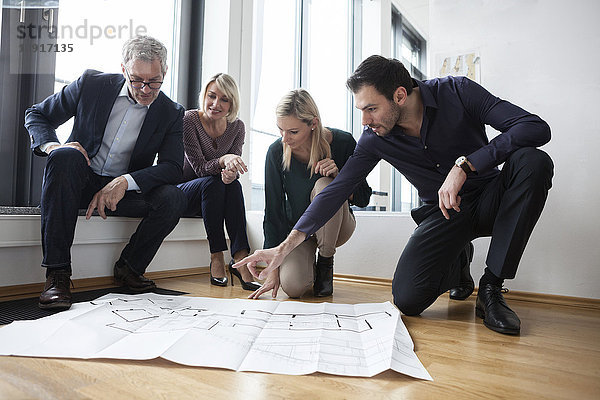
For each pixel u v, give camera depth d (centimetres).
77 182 134
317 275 174
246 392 70
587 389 77
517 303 177
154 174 157
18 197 178
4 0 174
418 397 70
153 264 203
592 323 139
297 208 174
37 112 151
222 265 187
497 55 197
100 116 156
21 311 122
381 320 115
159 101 168
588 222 175
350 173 142
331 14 337
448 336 113
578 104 180
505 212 121
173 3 257
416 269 135
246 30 269
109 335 94
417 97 132
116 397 66
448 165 137
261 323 108
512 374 84
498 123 125
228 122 202
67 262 130
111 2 217
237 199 188
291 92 164
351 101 336
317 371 79
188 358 82
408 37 288
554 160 182
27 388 68
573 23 183
